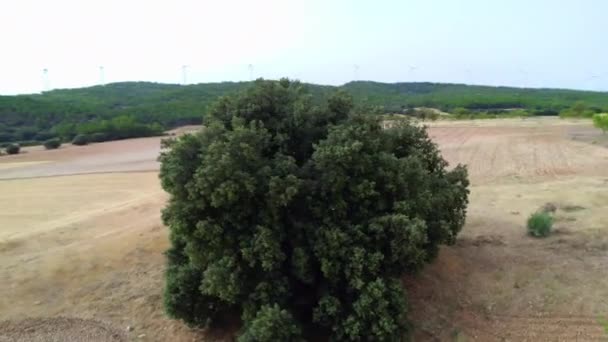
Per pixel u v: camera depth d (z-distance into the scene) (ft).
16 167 145.38
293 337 33.94
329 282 37.11
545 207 62.44
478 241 53.47
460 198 45.52
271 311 32.96
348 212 37.78
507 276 45.80
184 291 38.63
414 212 37.27
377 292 33.47
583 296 41.75
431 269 47.09
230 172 34.17
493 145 135.64
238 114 41.45
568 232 53.83
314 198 36.99
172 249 43.78
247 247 35.04
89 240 61.93
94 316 44.01
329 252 35.27
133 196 92.07
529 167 97.45
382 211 37.65
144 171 124.47
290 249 37.76
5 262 56.18
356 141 35.63
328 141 37.04
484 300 42.98
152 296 46.32
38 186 109.29
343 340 35.45
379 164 37.47
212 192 34.17
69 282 50.26
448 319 41.14
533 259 48.37
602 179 79.25
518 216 61.00
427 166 45.85
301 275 36.14
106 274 51.39
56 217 78.18
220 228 35.06
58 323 43.21
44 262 54.80
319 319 35.88
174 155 37.55
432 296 43.57
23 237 64.75
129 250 56.34
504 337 38.83
